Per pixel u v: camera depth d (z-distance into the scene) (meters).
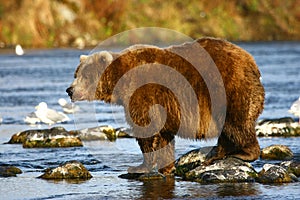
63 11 73.56
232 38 81.12
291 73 50.94
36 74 51.00
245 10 83.69
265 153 23.45
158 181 20.55
